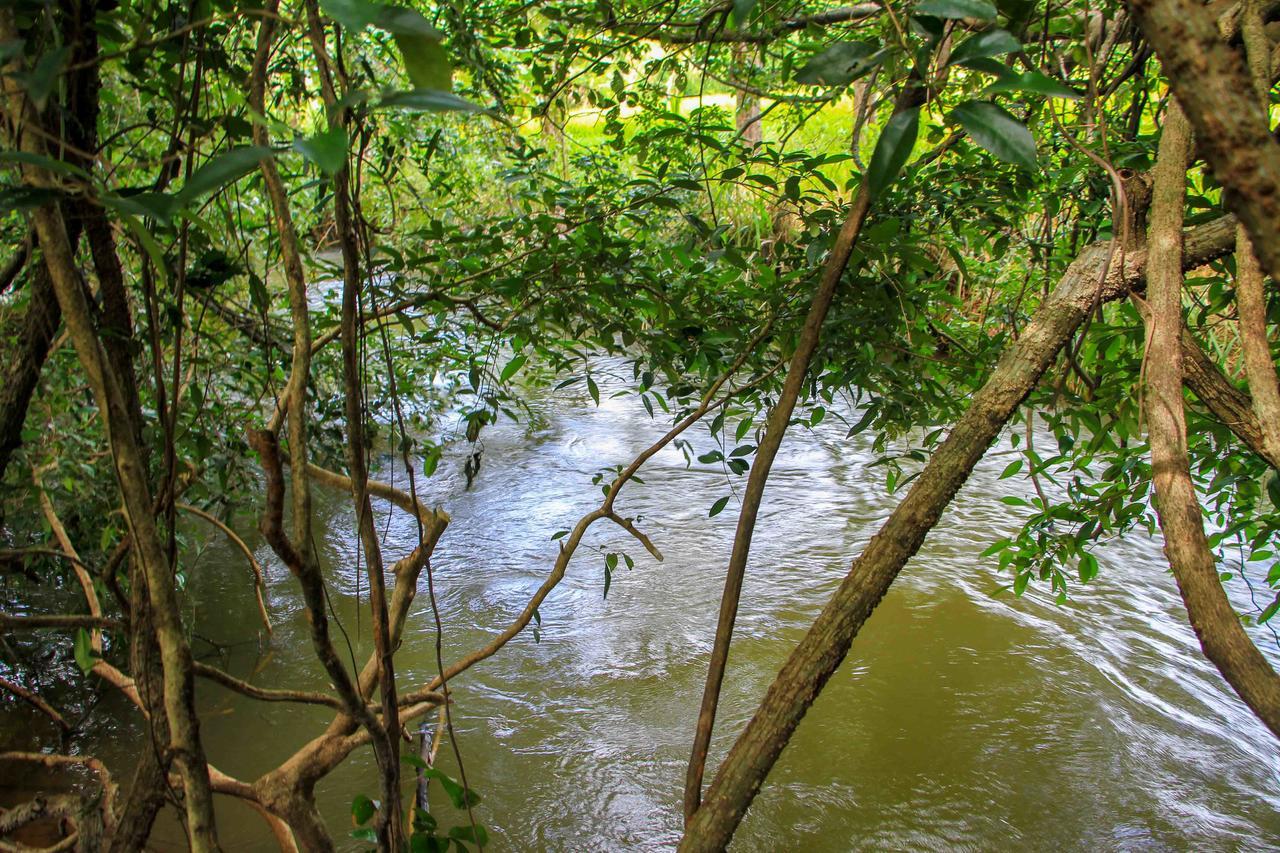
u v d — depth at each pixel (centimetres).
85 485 352
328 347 442
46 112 139
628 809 352
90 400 370
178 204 81
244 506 418
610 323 268
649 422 790
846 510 623
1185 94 67
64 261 120
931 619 487
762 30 266
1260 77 143
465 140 434
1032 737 396
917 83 115
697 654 452
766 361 288
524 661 445
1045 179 272
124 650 415
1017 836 342
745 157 254
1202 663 452
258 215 354
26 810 242
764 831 344
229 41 255
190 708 136
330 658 147
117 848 166
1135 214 193
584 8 296
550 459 707
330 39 276
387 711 170
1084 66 258
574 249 258
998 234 316
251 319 337
